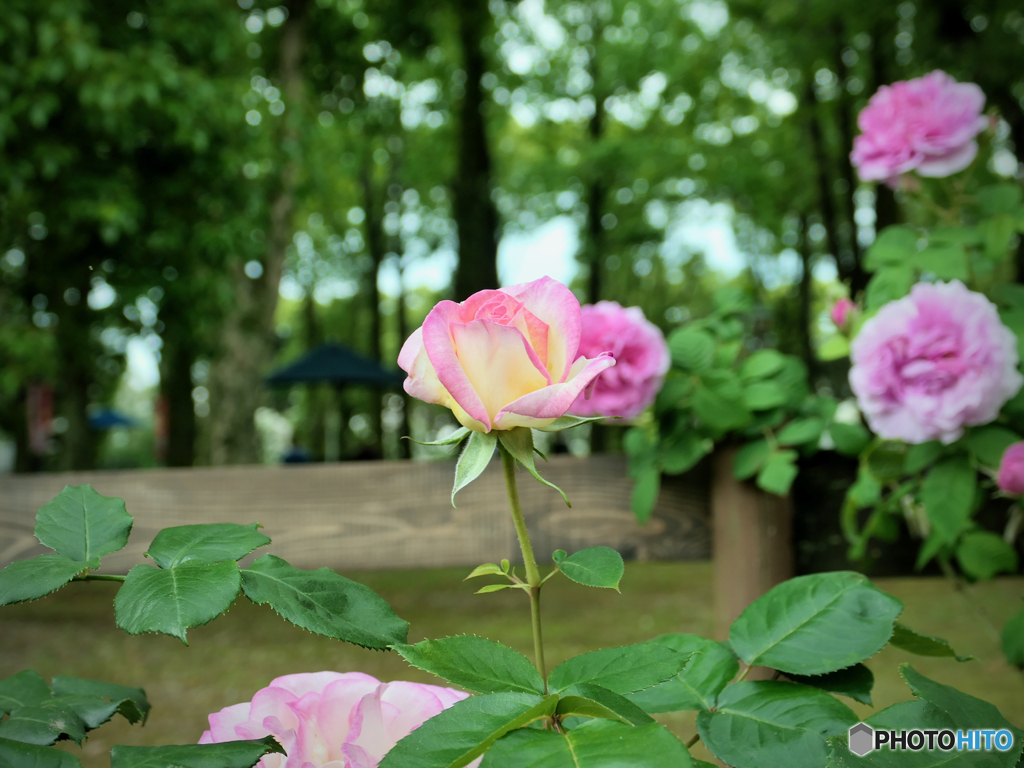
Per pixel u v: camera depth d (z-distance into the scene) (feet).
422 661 1.66
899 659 14.62
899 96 5.24
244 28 25.29
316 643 18.07
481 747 1.46
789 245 68.49
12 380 18.52
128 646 18.22
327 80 40.45
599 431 47.39
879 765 1.55
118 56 18.47
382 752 1.70
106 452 98.53
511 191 64.64
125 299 21.20
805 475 5.30
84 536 1.81
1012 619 4.03
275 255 32.71
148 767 1.51
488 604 22.76
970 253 5.27
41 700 2.09
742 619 2.21
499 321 1.75
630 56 60.49
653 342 5.03
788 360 5.34
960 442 4.57
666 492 5.22
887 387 4.42
